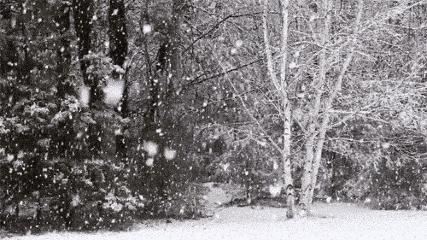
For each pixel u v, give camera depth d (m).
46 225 20.86
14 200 20.66
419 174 30.28
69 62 21.95
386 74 24.81
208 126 28.61
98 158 22.05
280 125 29.78
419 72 26.53
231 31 27.70
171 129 25.61
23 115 20.70
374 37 22.95
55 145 21.30
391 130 29.23
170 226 22.11
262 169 33.12
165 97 25.92
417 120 24.78
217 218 26.22
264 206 33.31
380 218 20.38
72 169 21.02
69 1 23.36
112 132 22.67
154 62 27.83
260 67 26.73
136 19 26.95
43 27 21.64
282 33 21.66
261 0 22.77
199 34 27.58
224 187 35.72
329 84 23.95
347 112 22.03
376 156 29.75
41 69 21.42
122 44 25.27
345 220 19.02
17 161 20.30
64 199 20.92
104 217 21.20
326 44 21.33
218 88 28.73
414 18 26.75
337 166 35.56
